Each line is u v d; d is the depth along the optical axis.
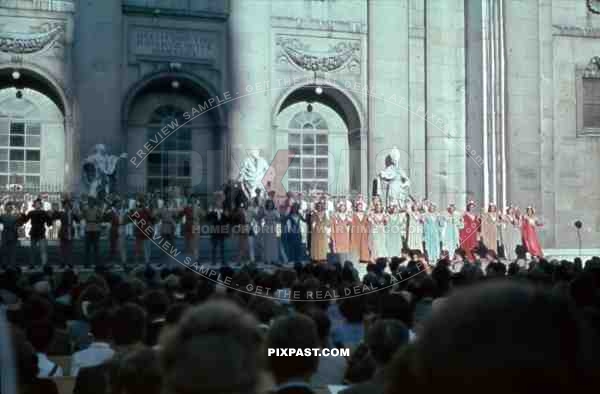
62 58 31.39
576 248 35.75
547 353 1.55
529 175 33.81
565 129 36.19
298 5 34.69
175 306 7.25
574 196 36.09
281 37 34.41
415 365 1.67
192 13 32.91
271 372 4.61
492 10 34.44
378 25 34.81
